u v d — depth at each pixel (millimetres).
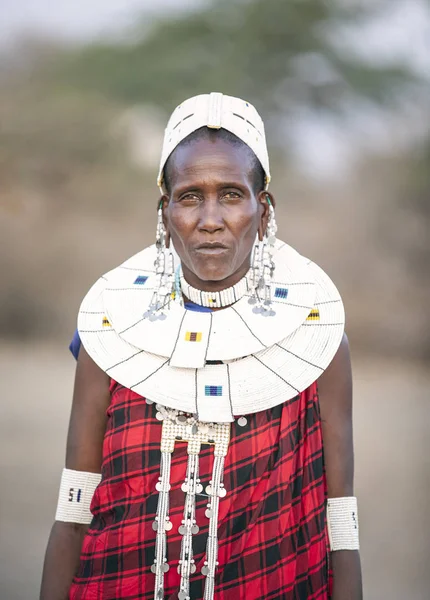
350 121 34469
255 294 2768
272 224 2781
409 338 28594
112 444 2709
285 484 2654
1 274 31953
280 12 33562
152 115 34938
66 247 32812
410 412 17062
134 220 34000
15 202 32844
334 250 32469
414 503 9852
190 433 2662
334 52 33719
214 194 2645
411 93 34469
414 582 7262
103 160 33938
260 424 2676
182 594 2590
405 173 33656
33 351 27203
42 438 13695
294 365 2688
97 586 2650
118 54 34719
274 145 34062
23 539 8367
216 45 34375
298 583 2664
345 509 2768
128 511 2664
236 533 2621
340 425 2781
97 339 2781
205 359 2646
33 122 33625
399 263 32000
